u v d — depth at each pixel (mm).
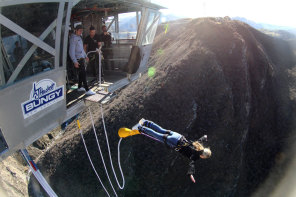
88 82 10812
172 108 26062
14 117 5703
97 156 22500
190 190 25562
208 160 25641
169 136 6891
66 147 23062
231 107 28375
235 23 40562
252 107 34031
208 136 26000
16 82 5551
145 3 10492
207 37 34500
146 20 11000
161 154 23797
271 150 34375
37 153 23844
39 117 6488
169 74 28891
